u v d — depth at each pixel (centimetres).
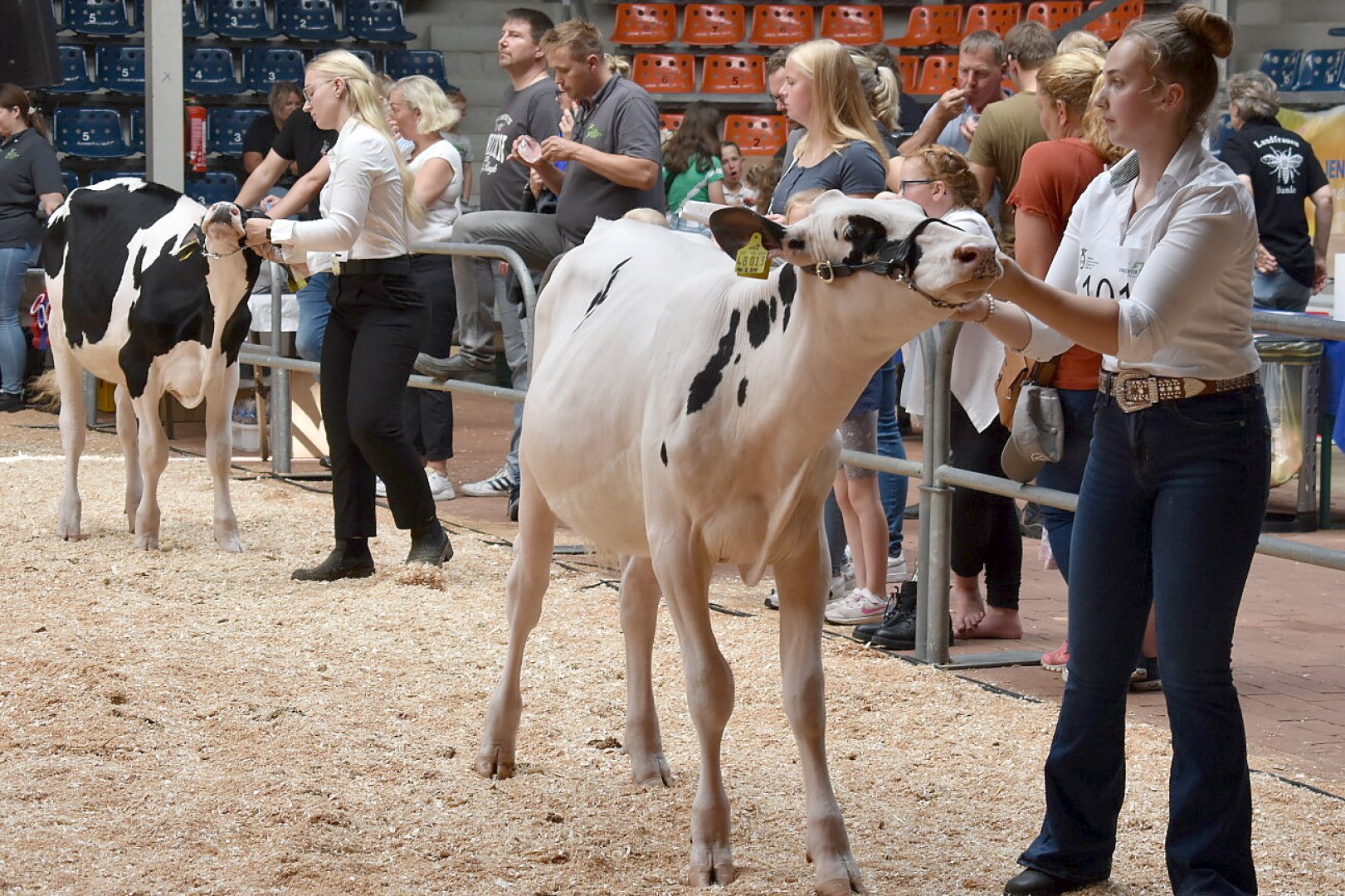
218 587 785
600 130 909
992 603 727
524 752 550
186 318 830
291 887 422
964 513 703
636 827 473
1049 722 593
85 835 457
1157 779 530
